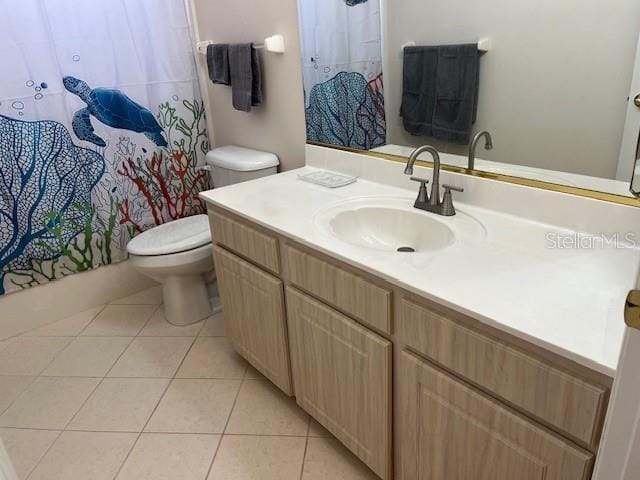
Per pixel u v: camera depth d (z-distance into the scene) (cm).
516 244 123
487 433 103
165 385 202
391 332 121
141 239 232
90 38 223
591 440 85
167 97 254
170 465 163
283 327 165
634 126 112
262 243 159
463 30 139
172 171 266
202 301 248
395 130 169
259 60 218
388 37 161
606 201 119
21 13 204
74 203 239
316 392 159
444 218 144
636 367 54
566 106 122
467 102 144
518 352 91
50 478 160
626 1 106
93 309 263
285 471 158
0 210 220
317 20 183
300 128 212
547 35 121
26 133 217
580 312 93
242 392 196
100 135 237
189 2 251
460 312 98
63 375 211
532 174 134
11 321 238
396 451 135
